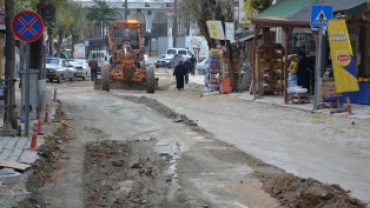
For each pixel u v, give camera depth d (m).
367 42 14.90
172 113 13.56
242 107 15.53
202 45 52.81
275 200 5.86
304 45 19.53
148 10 67.12
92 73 31.84
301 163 7.64
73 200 5.98
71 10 51.09
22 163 7.25
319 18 13.28
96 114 13.97
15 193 5.98
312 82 17.44
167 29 68.38
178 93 23.00
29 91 9.87
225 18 23.19
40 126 10.03
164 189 6.41
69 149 9.00
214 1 22.75
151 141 9.73
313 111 13.54
